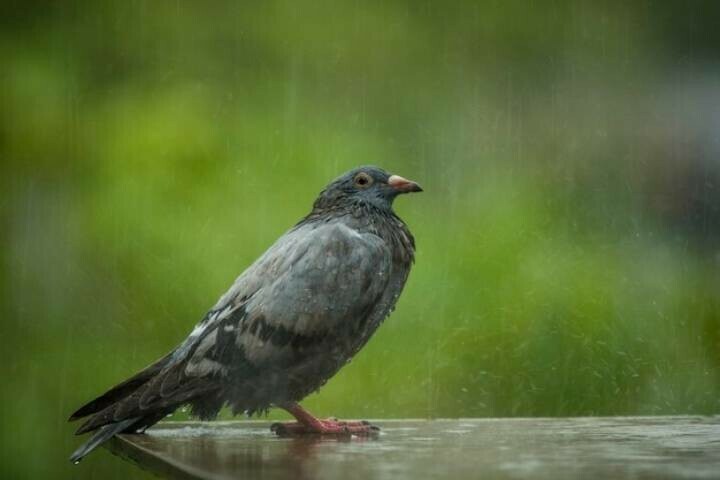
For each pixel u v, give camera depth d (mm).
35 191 14273
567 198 16391
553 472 5074
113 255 13508
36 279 13898
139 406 6941
